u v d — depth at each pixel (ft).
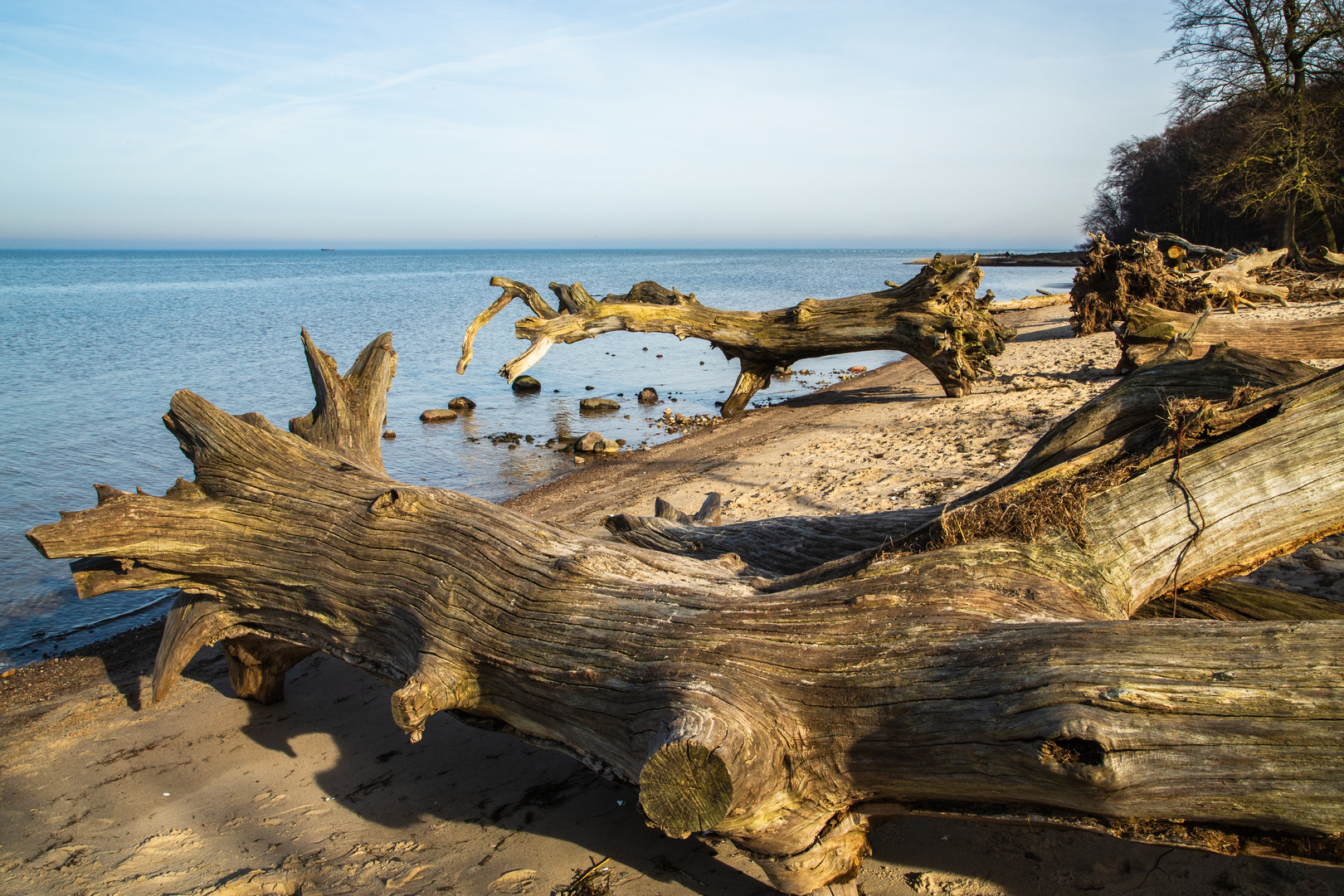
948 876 10.26
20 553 28.19
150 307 142.92
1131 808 7.52
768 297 141.49
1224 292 57.82
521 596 12.01
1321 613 12.12
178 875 11.78
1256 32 90.22
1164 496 10.44
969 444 32.71
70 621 23.30
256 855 12.21
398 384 62.64
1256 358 12.10
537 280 223.30
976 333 43.42
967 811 8.73
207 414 16.71
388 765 14.64
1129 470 10.73
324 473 15.99
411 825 12.67
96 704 17.90
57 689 18.75
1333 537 17.95
